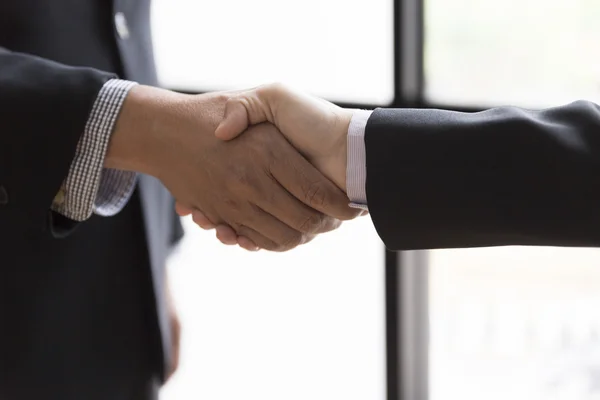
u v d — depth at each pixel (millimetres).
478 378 1976
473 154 933
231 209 1104
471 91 1775
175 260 2055
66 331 1171
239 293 2053
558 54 1728
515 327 1948
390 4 1795
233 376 2088
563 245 939
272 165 1056
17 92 991
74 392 1192
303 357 2043
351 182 1042
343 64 1863
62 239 1146
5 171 1004
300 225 1091
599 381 1936
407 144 957
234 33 1926
